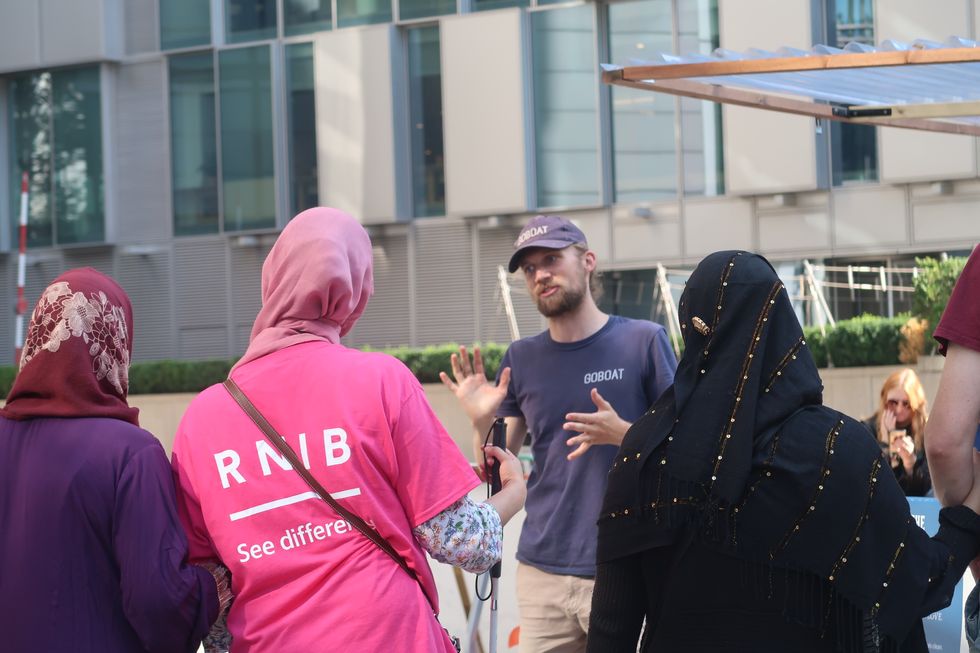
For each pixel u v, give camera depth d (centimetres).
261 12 2228
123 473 257
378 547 255
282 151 2184
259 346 271
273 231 2180
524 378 461
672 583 249
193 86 2272
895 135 1764
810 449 240
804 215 1838
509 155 2000
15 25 2334
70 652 253
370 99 2116
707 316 253
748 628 241
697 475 242
